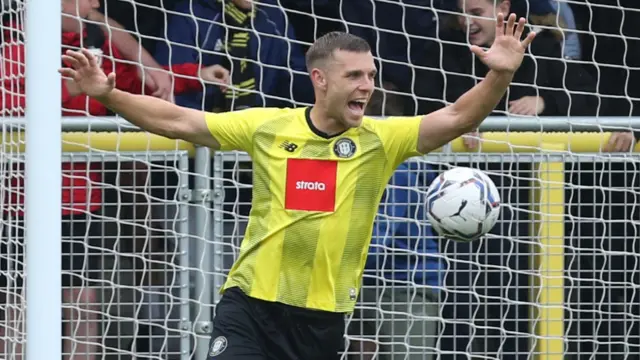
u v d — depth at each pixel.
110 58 20.14
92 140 19.88
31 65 17.16
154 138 19.97
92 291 19.95
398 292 20.56
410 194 20.50
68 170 19.81
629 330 20.80
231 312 16.06
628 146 20.77
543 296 20.69
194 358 20.20
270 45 22.55
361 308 20.50
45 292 17.22
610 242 20.77
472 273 20.61
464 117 15.73
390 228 20.45
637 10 21.45
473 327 20.69
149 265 20.03
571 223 20.75
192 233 20.09
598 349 20.94
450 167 20.56
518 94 22.94
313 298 15.91
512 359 20.89
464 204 16.19
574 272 20.77
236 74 22.33
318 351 16.20
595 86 23.36
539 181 20.58
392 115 22.73
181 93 22.03
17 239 18.91
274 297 15.85
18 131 18.64
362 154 15.89
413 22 22.91
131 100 15.79
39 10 17.09
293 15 22.81
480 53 15.10
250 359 15.85
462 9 22.58
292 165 15.88
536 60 22.75
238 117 16.19
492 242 20.66
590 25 22.25
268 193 15.98
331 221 15.79
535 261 20.72
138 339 20.23
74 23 21.52
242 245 16.38
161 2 20.83
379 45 22.86
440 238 20.55
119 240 20.00
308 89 22.53
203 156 20.05
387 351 20.70
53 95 17.20
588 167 20.72
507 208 20.67
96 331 20.03
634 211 20.83
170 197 20.11
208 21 21.02
